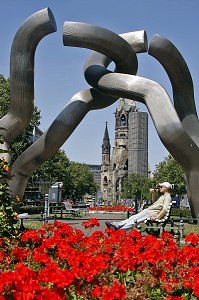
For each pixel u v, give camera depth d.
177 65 12.68
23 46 12.20
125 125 120.06
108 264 4.46
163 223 10.12
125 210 37.16
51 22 12.03
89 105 13.18
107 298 3.02
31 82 12.45
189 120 13.03
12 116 12.79
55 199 25.88
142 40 13.02
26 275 3.34
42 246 5.11
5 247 5.50
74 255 4.16
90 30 11.77
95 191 124.38
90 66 12.77
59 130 13.05
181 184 52.56
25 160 13.40
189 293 4.19
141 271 4.51
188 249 4.70
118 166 117.88
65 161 66.44
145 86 11.80
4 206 6.29
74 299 3.70
